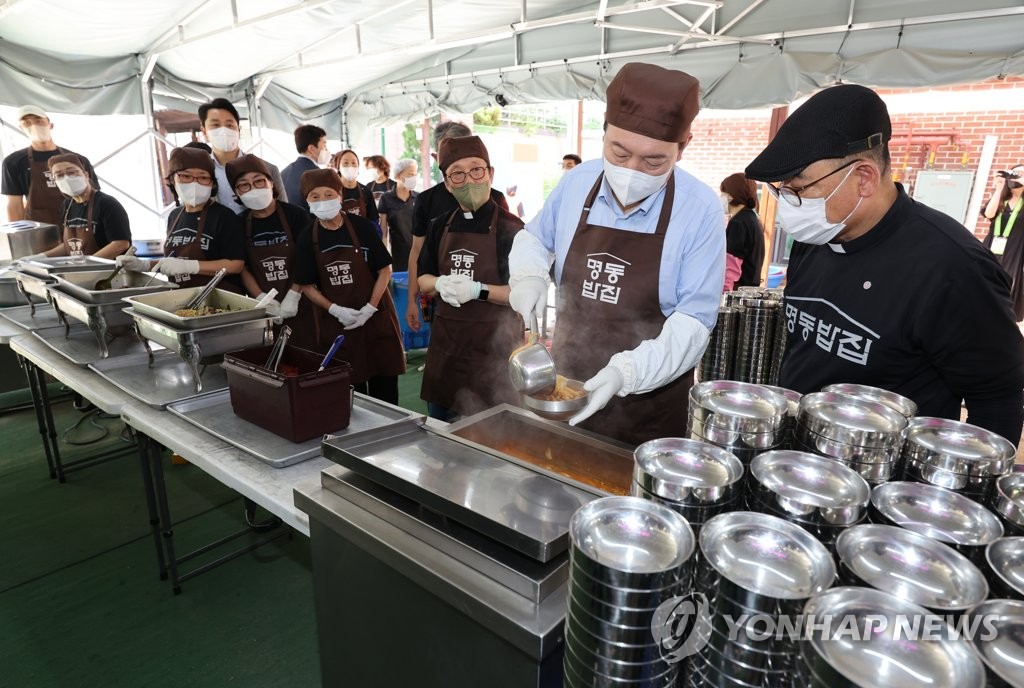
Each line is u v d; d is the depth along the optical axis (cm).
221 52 541
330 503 111
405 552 95
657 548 64
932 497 69
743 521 64
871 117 103
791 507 65
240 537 254
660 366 127
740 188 386
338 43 572
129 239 347
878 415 84
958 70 365
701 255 141
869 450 75
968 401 115
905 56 380
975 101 542
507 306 233
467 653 91
